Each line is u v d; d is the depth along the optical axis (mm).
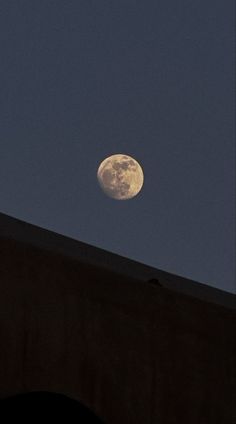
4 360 20250
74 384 21531
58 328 21516
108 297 22875
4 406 19203
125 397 22531
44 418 19609
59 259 22062
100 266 22984
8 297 20734
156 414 23141
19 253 21266
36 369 20812
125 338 22938
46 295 21516
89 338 22141
